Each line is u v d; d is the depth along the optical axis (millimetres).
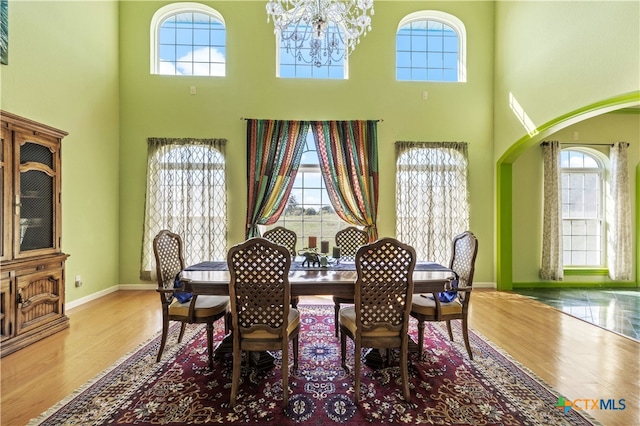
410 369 2305
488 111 4789
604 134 4941
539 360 2434
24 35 2998
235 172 4594
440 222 4652
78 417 1741
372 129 4605
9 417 1729
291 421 1735
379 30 4684
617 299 4145
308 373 2248
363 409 1842
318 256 2607
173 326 3111
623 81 2803
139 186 4531
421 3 4703
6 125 2486
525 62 4113
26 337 2625
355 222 4555
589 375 2209
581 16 3242
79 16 3709
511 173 4695
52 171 2922
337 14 2896
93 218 3984
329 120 4633
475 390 2033
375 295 1927
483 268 4781
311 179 4781
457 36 4934
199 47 4738
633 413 1793
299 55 3098
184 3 4570
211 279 2172
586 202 5082
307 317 3436
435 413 1805
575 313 3562
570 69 3396
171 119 4551
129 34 4523
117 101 4469
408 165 4633
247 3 4598
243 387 2059
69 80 3572
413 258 1902
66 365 2318
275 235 3504
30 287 2678
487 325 3180
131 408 1830
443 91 4754
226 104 4586
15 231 2557
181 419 1740
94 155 3994
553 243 4730
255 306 1896
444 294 2541
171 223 4430
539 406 1862
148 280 4496
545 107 3777
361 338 1939
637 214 4941
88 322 3201
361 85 4672
